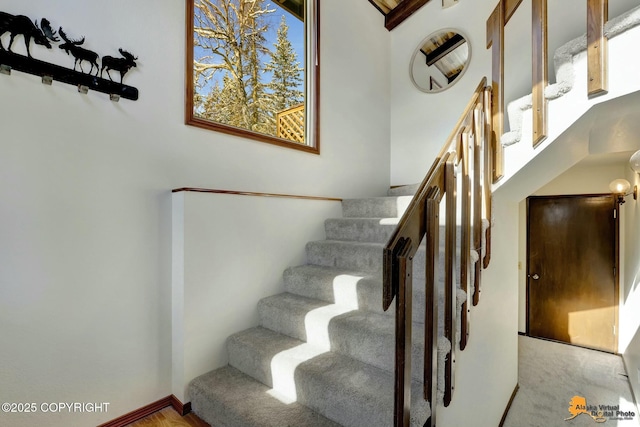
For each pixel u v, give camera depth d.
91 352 1.52
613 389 2.84
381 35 3.65
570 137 1.73
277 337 1.89
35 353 1.37
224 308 1.91
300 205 2.45
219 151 2.09
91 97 1.53
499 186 2.03
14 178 1.32
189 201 1.74
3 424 1.30
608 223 3.71
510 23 2.86
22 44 1.34
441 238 2.12
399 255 0.96
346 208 2.87
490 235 1.96
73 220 1.48
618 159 3.31
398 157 3.69
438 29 3.40
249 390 1.62
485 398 1.94
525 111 1.87
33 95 1.37
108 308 1.58
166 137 1.82
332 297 2.00
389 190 3.54
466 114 1.63
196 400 1.69
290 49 2.87
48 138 1.41
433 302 1.15
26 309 1.35
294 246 2.39
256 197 2.10
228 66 2.45
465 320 1.51
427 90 3.47
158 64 1.78
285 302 2.02
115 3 1.62
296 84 2.91
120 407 1.62
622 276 3.60
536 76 1.73
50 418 1.41
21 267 1.34
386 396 1.25
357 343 1.57
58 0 1.44
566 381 3.00
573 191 3.93
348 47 3.18
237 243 1.98
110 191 1.59
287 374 1.55
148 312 1.72
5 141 1.30
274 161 2.45
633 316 3.05
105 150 1.58
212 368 1.84
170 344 1.81
